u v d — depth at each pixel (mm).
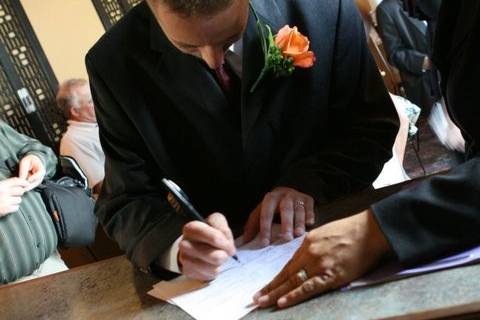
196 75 1075
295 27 1077
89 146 2914
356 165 1122
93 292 1075
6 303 1173
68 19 3404
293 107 1147
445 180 756
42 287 1190
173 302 915
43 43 3322
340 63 1160
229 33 857
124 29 1138
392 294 705
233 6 827
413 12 1178
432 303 648
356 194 1104
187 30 827
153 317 889
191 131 1149
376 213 772
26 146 2271
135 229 1099
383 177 1763
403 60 3631
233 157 1160
